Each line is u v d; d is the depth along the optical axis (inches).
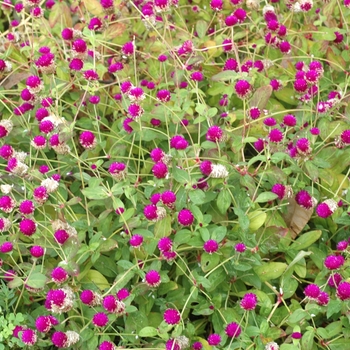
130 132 43.9
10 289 38.7
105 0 50.2
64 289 35.4
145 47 52.1
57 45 51.8
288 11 57.5
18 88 50.2
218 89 47.9
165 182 40.0
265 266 38.2
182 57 49.0
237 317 36.4
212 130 39.4
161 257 37.0
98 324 34.0
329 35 51.6
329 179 40.6
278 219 40.1
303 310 35.0
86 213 41.7
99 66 43.8
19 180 41.5
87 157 45.2
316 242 41.6
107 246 37.5
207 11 58.2
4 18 64.1
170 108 43.3
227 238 38.7
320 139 45.0
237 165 39.7
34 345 35.8
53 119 41.3
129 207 41.4
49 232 39.2
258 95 44.6
